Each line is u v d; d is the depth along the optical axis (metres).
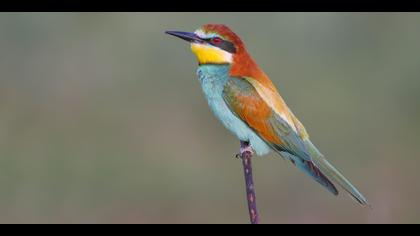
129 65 15.81
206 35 9.37
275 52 16.05
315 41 16.28
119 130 14.84
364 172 14.64
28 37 15.71
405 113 15.39
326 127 15.16
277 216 13.66
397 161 14.74
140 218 13.56
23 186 13.67
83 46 15.91
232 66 9.39
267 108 9.26
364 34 16.23
